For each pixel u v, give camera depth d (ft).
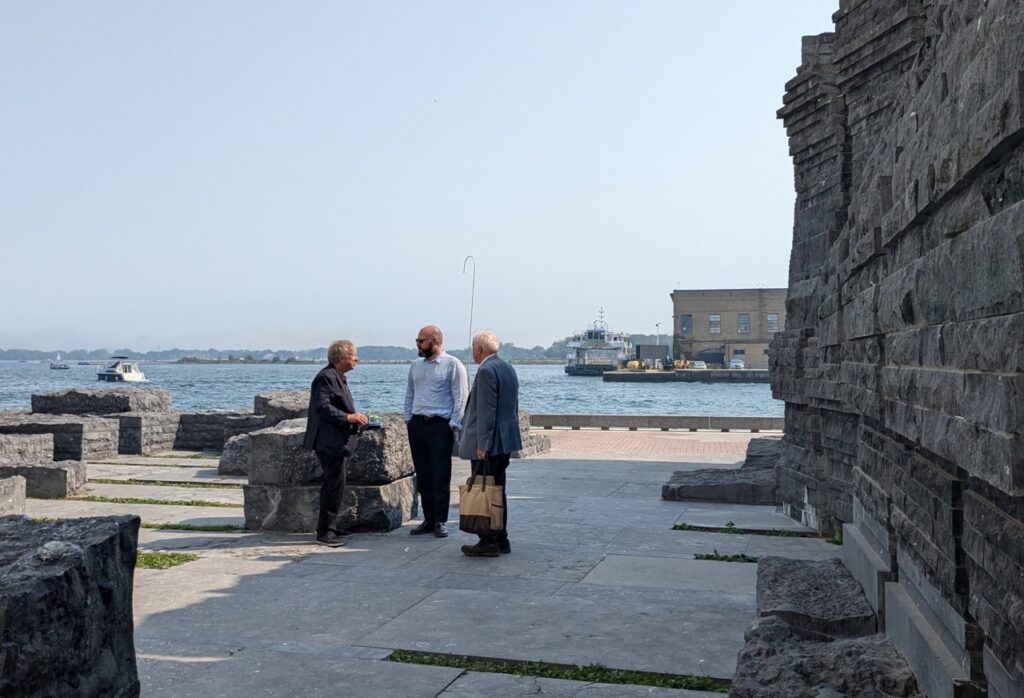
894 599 13.73
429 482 29.58
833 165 29.22
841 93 28.81
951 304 9.40
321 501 27.91
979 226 8.21
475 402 25.84
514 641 17.61
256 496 30.55
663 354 493.77
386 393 294.87
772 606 15.90
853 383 17.79
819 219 30.25
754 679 12.54
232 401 239.50
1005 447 7.35
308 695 14.67
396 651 17.03
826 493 29.58
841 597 16.66
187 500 38.06
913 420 11.64
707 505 36.73
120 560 11.51
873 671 12.42
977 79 8.20
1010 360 7.36
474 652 16.90
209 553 26.50
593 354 519.60
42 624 9.41
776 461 44.04
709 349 433.07
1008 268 7.26
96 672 10.58
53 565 10.01
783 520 32.68
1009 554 8.02
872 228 14.88
